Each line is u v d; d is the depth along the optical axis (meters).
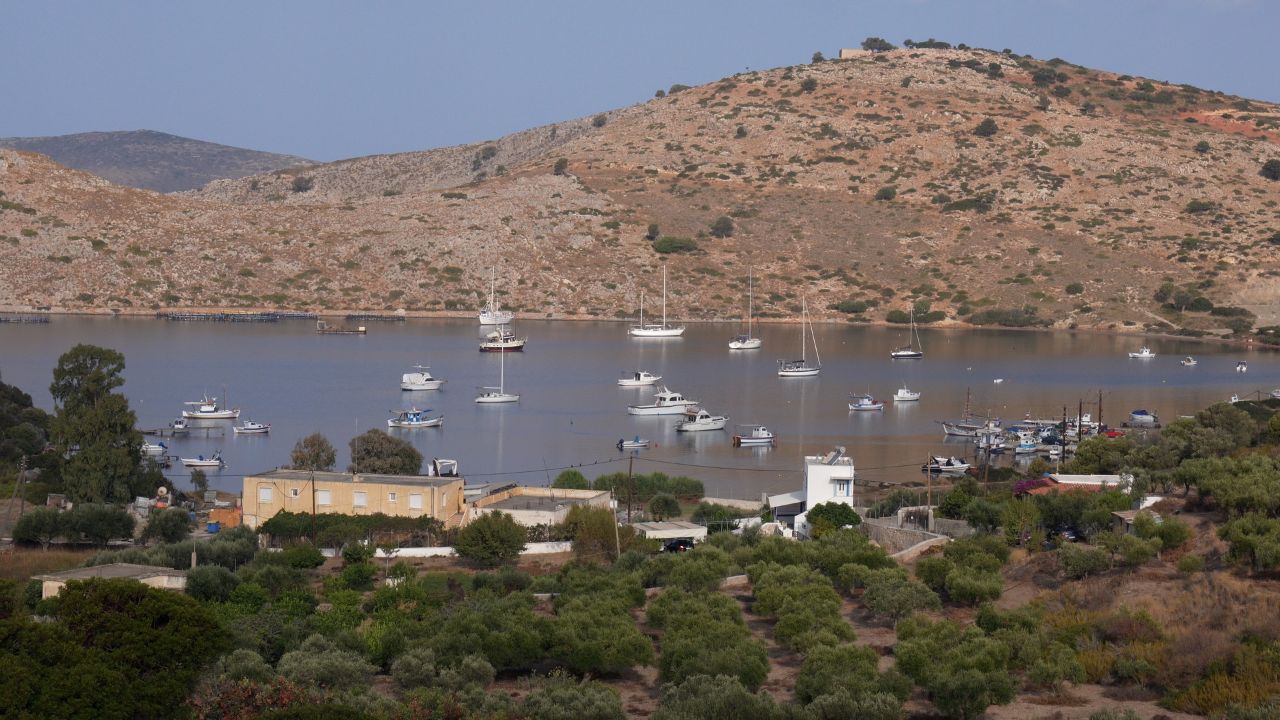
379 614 147.75
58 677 107.56
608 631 138.25
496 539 185.88
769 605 152.88
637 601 160.12
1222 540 167.25
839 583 168.50
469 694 122.19
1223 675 123.25
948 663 125.88
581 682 132.62
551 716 116.50
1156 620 142.12
